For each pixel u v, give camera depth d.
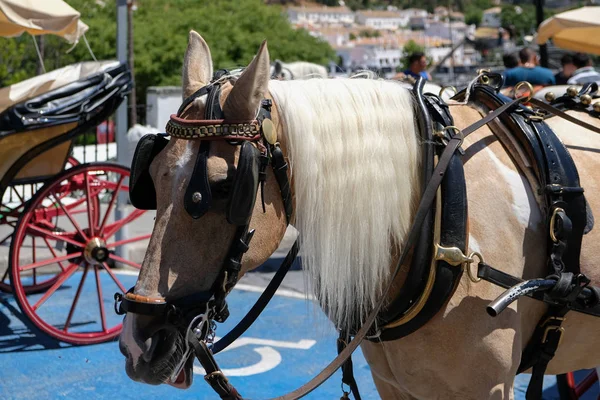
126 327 2.03
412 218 2.25
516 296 2.09
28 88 5.31
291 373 4.75
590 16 6.99
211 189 1.97
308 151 2.13
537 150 2.31
